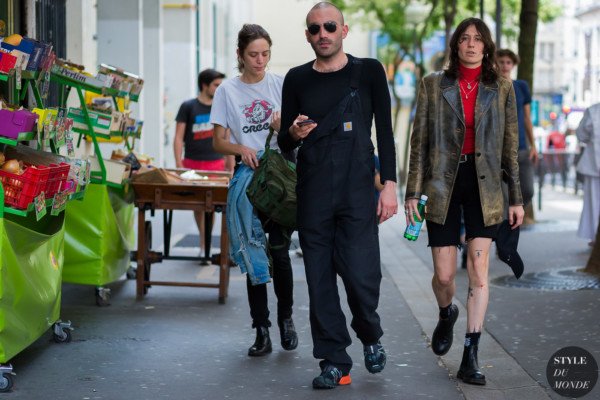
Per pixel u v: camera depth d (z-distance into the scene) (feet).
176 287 40.06
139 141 69.72
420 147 25.86
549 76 332.60
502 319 34.04
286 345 28.76
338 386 25.13
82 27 53.57
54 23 48.57
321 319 24.68
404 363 27.84
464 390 24.91
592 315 34.55
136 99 40.91
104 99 39.55
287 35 214.48
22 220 28.60
